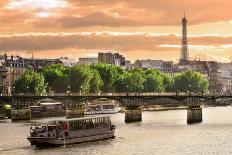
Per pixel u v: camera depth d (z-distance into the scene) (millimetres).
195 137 155625
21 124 194625
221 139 151125
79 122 143500
